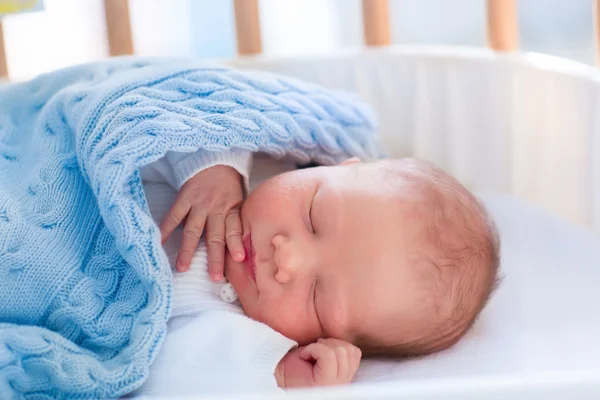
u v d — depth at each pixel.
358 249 0.94
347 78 1.40
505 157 1.35
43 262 0.88
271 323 0.94
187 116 0.98
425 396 0.51
